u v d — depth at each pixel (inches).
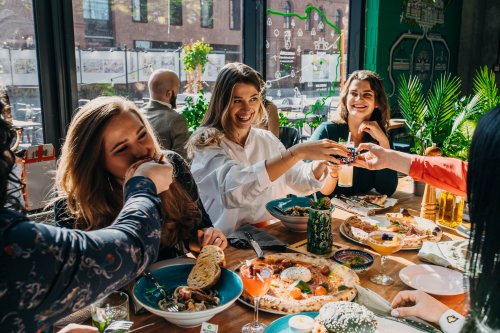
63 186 58.8
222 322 47.9
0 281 25.8
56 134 118.7
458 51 260.5
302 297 51.5
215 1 150.1
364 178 109.6
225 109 86.8
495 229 25.1
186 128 136.8
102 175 57.6
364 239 70.4
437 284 55.7
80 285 28.2
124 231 32.1
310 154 72.5
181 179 72.2
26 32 110.9
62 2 113.4
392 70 212.7
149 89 135.6
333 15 192.5
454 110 94.7
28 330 27.0
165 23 138.0
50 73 115.4
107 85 127.4
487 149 25.7
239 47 161.6
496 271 25.1
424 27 227.9
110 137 54.5
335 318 42.1
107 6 123.3
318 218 65.2
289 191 94.3
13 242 26.1
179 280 55.5
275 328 44.7
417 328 44.7
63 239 28.1
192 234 69.4
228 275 53.8
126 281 31.7
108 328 42.4
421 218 80.6
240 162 89.2
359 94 112.8
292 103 182.1
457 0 249.3
